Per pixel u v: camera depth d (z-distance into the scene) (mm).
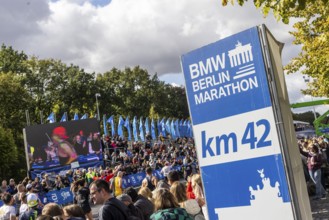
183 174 33281
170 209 4902
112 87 87188
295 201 3240
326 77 20297
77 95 73000
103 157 35562
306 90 26844
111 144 39062
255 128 3432
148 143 43719
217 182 3621
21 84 66750
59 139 33500
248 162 3467
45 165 32812
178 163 35219
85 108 74750
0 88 59000
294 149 3539
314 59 20219
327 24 16344
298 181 3400
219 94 3621
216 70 3631
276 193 3328
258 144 3416
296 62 22578
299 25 20719
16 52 71438
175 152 41188
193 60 3762
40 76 69562
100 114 78188
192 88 3771
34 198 11594
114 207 4883
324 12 10625
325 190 14414
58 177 24859
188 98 3793
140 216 5840
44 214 5793
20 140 58594
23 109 61531
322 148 18906
